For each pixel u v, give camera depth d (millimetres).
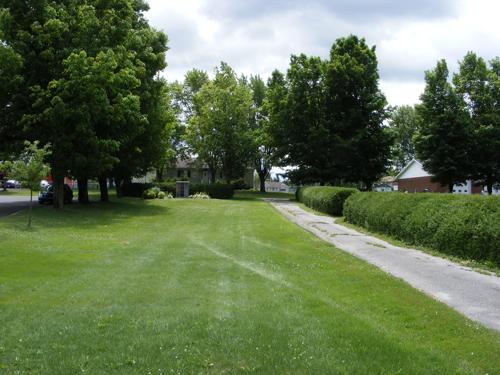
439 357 5129
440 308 7035
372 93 51938
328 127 52188
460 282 9250
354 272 10273
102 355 5324
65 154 24625
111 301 7832
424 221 14148
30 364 5113
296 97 52938
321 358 5145
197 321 6566
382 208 17984
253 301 7809
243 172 69062
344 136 52219
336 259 12258
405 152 98500
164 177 88812
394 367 4867
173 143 73125
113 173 36250
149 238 17281
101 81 24047
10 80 23328
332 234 18422
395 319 6605
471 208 12195
